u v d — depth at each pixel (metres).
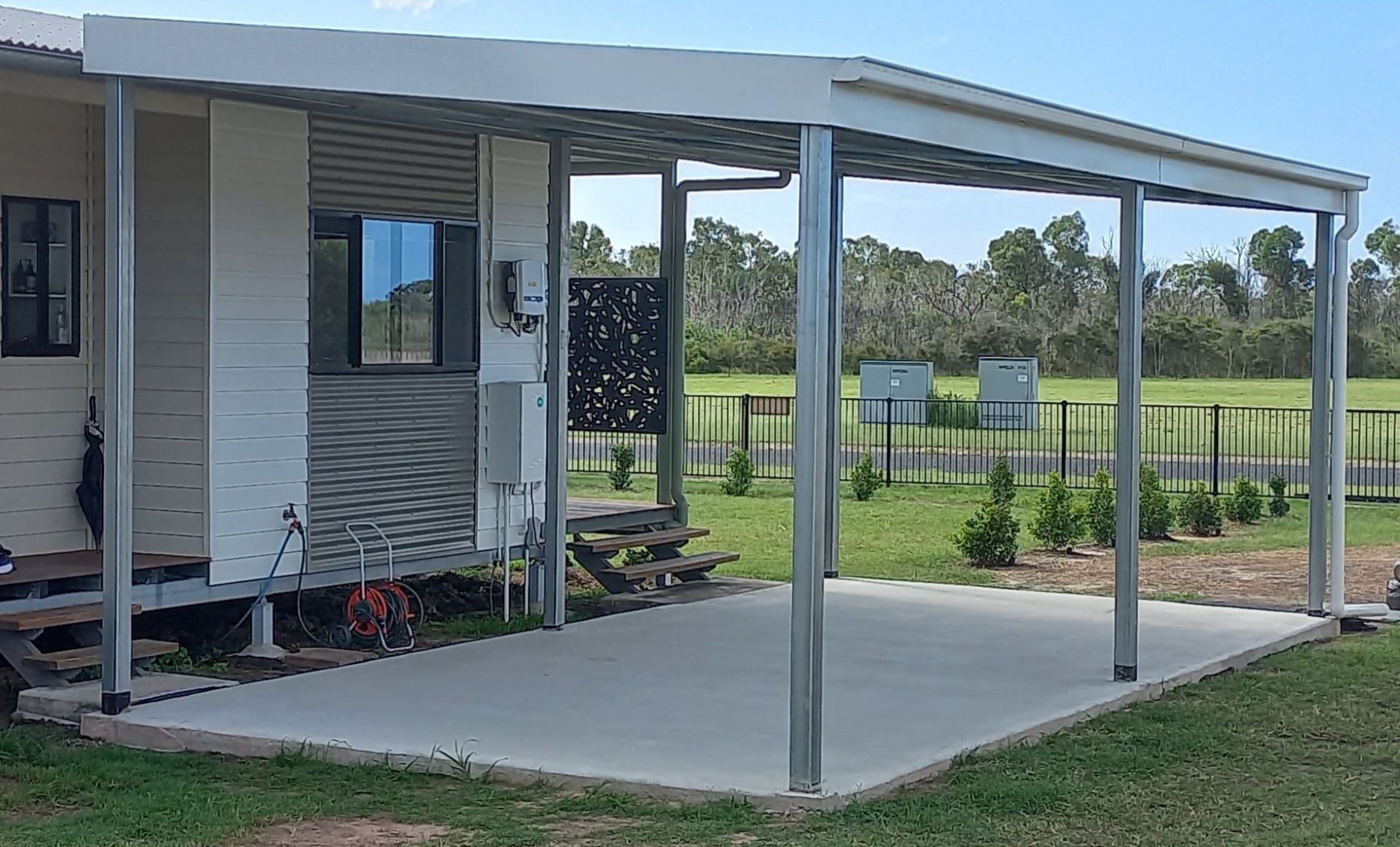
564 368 10.24
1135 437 8.62
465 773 6.66
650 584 12.91
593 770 6.56
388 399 10.14
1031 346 46.31
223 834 5.81
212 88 8.05
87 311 9.45
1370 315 45.06
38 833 5.83
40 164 9.17
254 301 9.30
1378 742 7.61
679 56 6.32
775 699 8.05
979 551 14.59
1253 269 46.09
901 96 6.55
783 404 29.52
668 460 13.23
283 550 9.50
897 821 6.05
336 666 9.02
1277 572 14.06
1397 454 27.67
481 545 10.82
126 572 7.52
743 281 47.59
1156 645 9.80
